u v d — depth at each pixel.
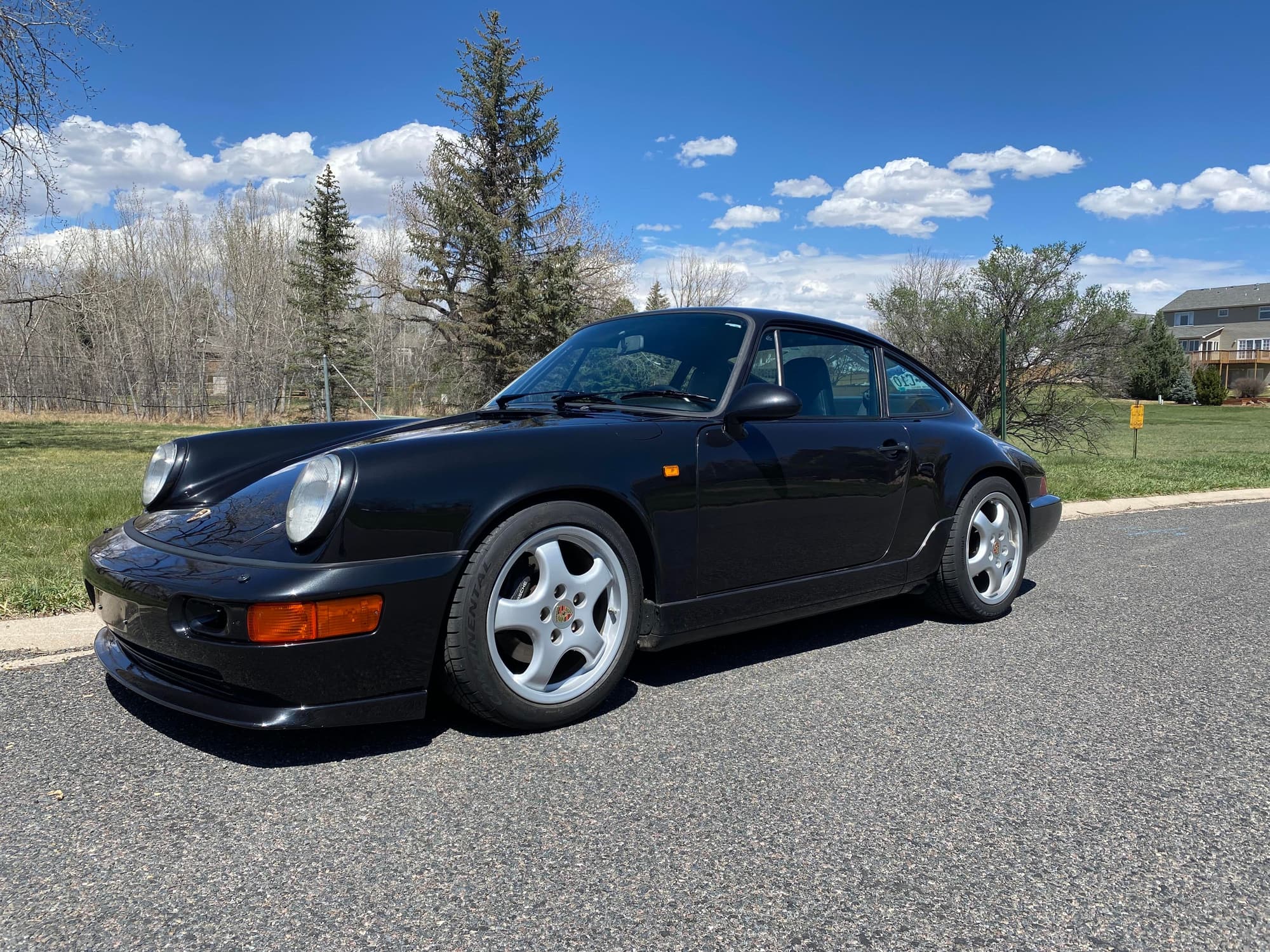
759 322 3.33
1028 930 1.68
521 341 27.55
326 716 2.20
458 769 2.35
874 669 3.31
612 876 1.84
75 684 2.95
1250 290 78.81
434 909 1.70
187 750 2.45
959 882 1.85
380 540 2.24
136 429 27.00
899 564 3.63
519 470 2.46
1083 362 15.41
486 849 1.94
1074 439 17.14
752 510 3.01
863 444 3.43
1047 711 2.89
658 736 2.60
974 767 2.43
